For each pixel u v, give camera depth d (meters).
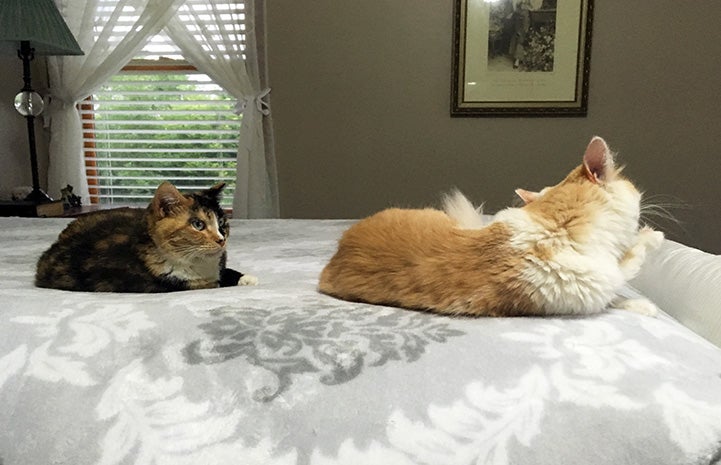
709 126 2.41
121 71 2.74
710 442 0.50
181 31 2.47
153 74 2.74
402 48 2.51
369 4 2.49
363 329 0.64
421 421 0.53
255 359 0.59
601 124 2.46
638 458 0.50
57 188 2.67
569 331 0.63
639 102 2.42
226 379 0.58
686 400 0.53
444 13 2.46
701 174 2.45
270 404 0.55
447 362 0.58
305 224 1.65
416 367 0.57
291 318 0.67
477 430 0.52
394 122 2.57
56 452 0.53
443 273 0.69
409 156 2.59
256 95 2.50
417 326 0.64
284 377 0.57
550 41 2.40
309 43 2.54
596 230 0.70
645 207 0.82
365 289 0.74
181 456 0.52
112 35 2.60
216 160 2.79
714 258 0.97
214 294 0.77
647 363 0.57
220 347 0.61
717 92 2.38
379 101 2.56
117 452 0.53
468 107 2.49
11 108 2.59
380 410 0.54
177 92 2.75
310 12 2.52
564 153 2.49
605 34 2.39
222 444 0.53
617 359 0.58
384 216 0.82
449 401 0.54
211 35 2.46
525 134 2.50
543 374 0.56
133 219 0.93
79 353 0.61
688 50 2.37
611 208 0.73
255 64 2.48
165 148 2.82
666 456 0.50
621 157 2.46
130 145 2.83
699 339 0.67
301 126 2.61
